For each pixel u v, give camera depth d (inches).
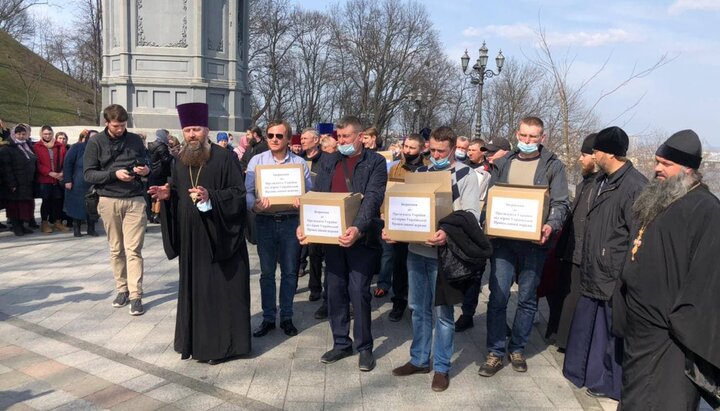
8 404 148.2
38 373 168.4
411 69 1840.6
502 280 175.3
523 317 180.9
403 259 224.1
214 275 176.9
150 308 232.7
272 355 188.1
